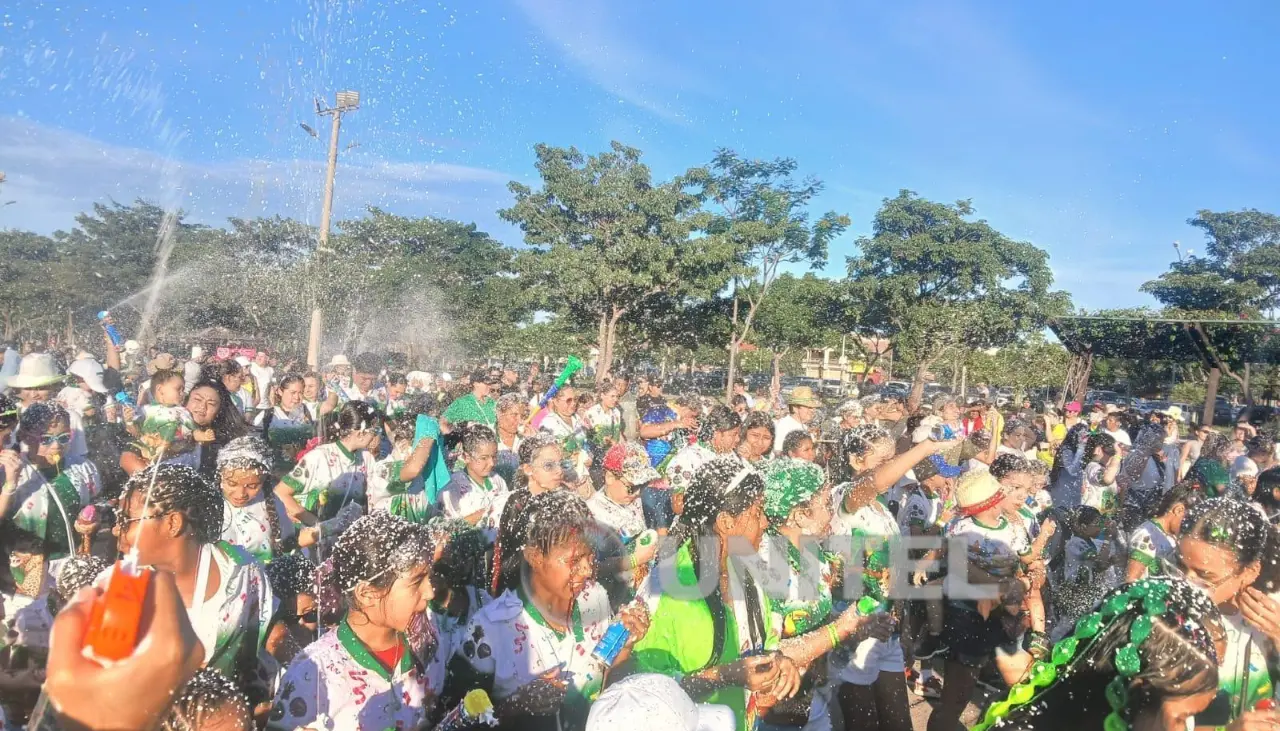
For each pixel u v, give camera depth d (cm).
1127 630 167
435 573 278
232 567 220
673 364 3872
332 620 277
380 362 684
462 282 2238
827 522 272
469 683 200
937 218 1688
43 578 291
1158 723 164
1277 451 528
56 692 89
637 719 142
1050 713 175
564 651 204
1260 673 197
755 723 234
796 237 2211
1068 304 1602
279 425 515
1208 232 1189
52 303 1691
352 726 192
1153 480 569
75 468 329
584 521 206
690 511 217
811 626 254
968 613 316
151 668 91
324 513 378
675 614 210
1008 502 327
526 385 1229
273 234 1502
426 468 365
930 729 332
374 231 1933
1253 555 195
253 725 184
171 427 380
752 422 418
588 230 2270
